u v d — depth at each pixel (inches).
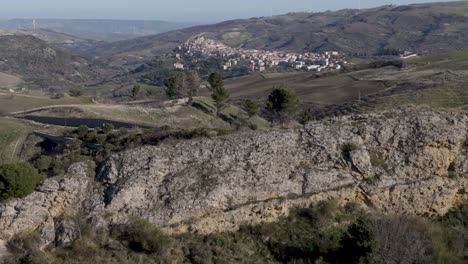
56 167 1277.1
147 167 933.8
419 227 887.1
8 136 2760.8
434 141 971.3
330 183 941.8
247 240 879.1
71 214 875.4
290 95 2192.4
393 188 946.1
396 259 819.4
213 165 942.4
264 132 1022.4
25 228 849.5
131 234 845.8
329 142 991.0
